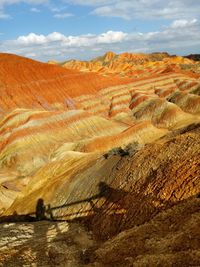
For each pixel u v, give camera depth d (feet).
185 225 57.26
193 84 453.58
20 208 121.90
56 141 270.05
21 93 370.32
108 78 443.32
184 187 67.62
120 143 221.05
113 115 389.80
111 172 98.17
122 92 426.51
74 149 227.20
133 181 84.58
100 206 89.40
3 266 77.36
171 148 83.56
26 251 81.87
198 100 365.81
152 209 70.64
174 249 53.62
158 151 86.79
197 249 50.06
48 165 141.18
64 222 96.07
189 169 70.90
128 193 82.12
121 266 59.26
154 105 364.38
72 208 99.91
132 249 62.39
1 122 293.02
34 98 372.58
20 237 91.66
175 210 63.98
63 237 85.66
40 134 270.87
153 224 64.95
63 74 412.77
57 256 75.92
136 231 66.74
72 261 72.59
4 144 268.41
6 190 165.27
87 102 398.01
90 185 101.35
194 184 66.39
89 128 293.84
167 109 336.70
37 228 96.73
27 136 267.39
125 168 92.73
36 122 279.90
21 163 246.47
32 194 127.03
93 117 304.50
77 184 107.86
